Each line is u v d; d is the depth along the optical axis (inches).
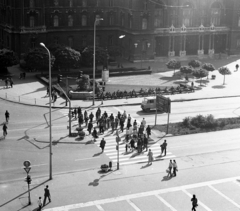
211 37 4995.1
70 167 1926.7
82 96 3102.9
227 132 2460.6
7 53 3754.9
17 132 2375.7
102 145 2101.4
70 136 2319.1
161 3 4603.8
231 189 1749.5
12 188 1712.6
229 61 4805.6
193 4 4773.6
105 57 4028.1
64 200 1620.3
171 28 4690.0
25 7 4271.7
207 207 1598.2
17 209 1550.2
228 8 4997.5
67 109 2861.7
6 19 4414.4
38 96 3139.8
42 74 3742.6
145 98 2864.2
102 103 2997.0
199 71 3577.8
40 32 4379.9
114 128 2470.5
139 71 4050.2
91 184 1760.6
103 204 1600.6
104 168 1873.8
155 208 1578.5
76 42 4690.0
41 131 2399.1
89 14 4677.7
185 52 4869.6
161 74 4077.3
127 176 1845.5
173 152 2140.7
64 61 3794.3
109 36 4827.8
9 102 2979.8
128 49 4697.3
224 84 3703.3
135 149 2161.7
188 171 1916.8
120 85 3599.9
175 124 2576.3
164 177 1845.5
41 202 1599.4
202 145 2249.0
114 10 4776.1
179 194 1695.4
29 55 3742.6
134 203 1612.9
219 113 2854.3
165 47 4785.9
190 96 3272.6
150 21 4557.1
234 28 5036.9
